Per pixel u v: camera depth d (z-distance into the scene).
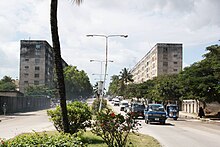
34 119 34.75
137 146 15.20
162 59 116.94
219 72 45.06
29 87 92.38
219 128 31.00
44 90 91.62
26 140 7.95
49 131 20.80
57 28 12.17
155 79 90.31
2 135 19.23
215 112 56.34
